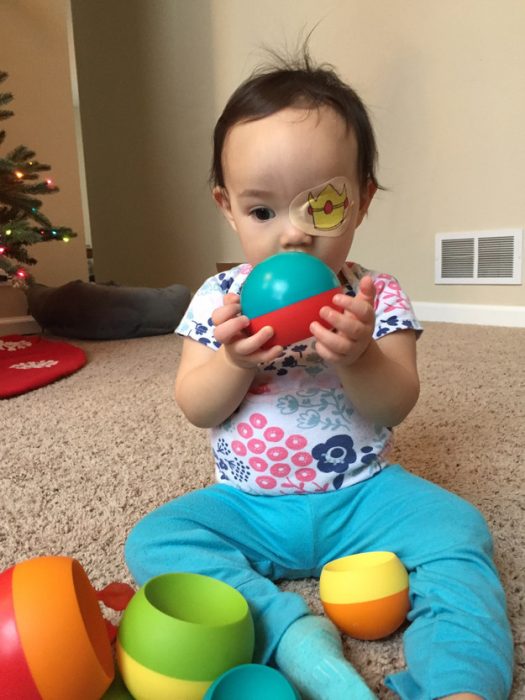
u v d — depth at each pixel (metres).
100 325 2.33
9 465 1.05
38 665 0.43
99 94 3.53
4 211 1.94
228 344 0.62
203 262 3.22
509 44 2.10
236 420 0.73
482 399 1.36
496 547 0.74
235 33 2.82
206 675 0.47
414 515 0.65
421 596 0.57
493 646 0.50
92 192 3.74
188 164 3.17
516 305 2.24
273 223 0.68
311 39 2.55
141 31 3.22
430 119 2.31
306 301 0.60
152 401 1.42
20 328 2.56
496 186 2.21
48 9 2.58
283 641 0.53
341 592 0.58
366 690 0.47
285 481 0.71
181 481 0.96
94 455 1.08
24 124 2.54
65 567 0.49
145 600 0.50
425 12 2.25
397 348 0.74
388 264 2.52
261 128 0.68
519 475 0.96
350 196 0.70
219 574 0.60
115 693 0.49
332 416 0.71
